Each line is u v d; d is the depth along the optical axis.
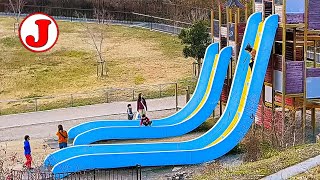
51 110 36.25
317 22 26.34
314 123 27.62
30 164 24.12
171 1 68.31
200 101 31.34
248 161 22.42
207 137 26.45
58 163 23.39
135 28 67.25
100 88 42.41
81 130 29.75
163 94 39.72
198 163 24.84
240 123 25.62
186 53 43.72
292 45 27.94
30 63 51.16
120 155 24.06
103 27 64.88
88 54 54.31
